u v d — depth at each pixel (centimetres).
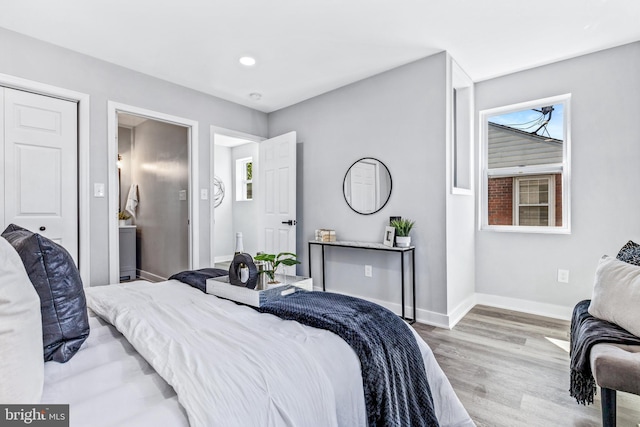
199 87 358
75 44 266
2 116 244
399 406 105
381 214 329
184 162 398
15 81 245
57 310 94
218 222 651
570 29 250
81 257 277
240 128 412
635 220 272
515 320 302
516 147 337
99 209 288
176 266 412
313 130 392
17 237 105
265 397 76
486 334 268
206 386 74
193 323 113
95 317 131
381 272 330
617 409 166
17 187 250
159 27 244
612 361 130
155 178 459
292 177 391
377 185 332
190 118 359
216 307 133
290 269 404
